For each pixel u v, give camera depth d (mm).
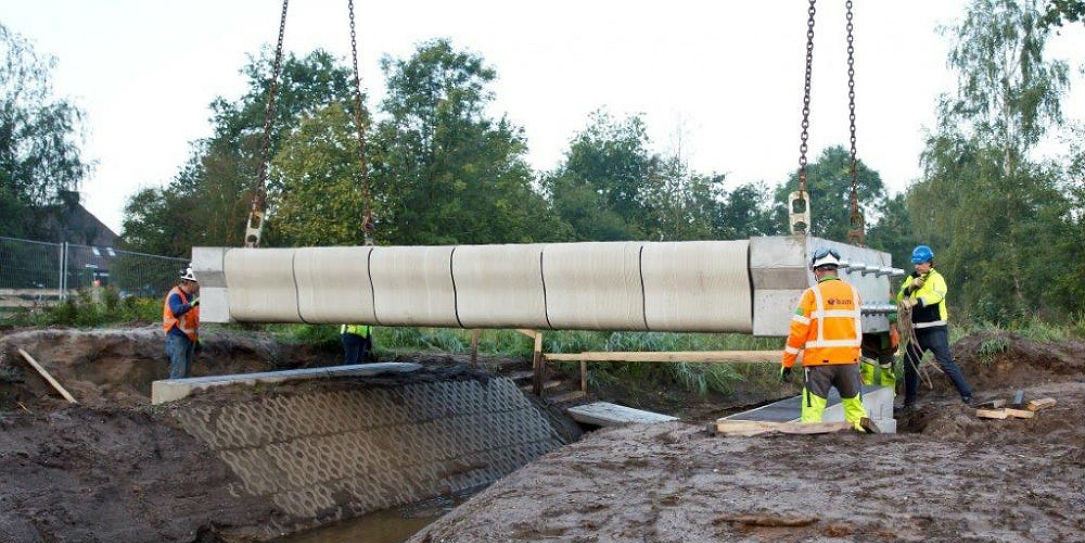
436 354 19031
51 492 9555
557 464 8414
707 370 21000
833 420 10188
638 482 7523
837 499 6543
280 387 13578
